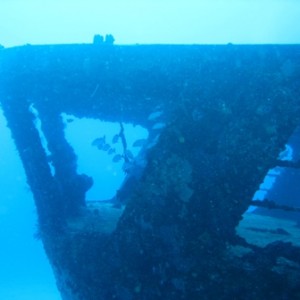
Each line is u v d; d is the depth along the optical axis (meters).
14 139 6.35
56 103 6.54
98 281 4.72
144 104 5.69
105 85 4.90
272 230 6.63
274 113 3.63
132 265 4.27
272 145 3.60
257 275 3.49
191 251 3.83
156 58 4.34
